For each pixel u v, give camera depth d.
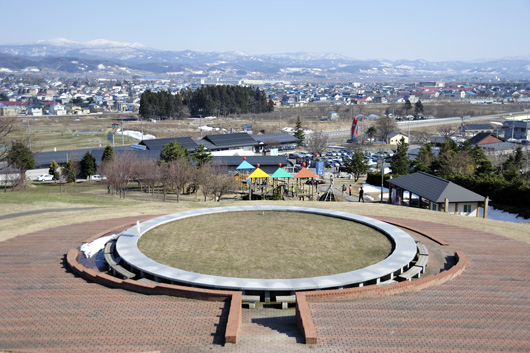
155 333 12.79
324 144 109.38
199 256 20.70
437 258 22.16
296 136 120.12
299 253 21.30
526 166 67.88
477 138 107.75
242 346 11.95
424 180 42.38
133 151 78.44
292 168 82.12
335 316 14.05
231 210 30.62
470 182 48.16
